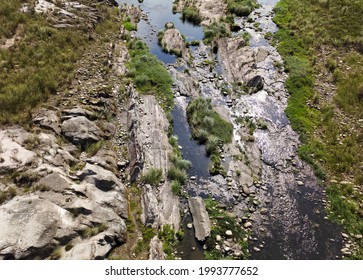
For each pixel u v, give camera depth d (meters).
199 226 14.54
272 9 35.81
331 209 15.77
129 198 15.45
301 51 28.17
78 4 31.06
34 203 12.69
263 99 23.09
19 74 20.22
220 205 15.76
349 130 19.95
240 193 16.50
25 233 11.59
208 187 16.70
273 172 17.77
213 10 35.28
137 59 26.23
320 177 17.36
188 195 16.22
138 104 21.19
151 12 35.66
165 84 23.66
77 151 16.44
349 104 21.98
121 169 16.88
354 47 27.75
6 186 13.35
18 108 17.75
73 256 11.58
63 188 13.68
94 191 14.38
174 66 26.14
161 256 12.99
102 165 16.02
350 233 14.68
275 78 25.03
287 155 18.78
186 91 23.41
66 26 26.88
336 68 25.50
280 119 21.42
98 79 22.73
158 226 14.23
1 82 19.28
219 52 28.22
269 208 15.84
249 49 27.42
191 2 37.47
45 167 14.23
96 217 13.20
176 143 18.98
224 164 18.02
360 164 17.72
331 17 31.72
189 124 20.67
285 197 16.38
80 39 26.06
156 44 29.30
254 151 18.94
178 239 14.09
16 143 15.34
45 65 21.88
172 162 17.64
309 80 24.56
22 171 14.00
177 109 21.88
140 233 13.94
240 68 25.86
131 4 37.09
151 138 18.58
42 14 27.39
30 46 23.16
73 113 18.23
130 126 19.22
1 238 11.22
